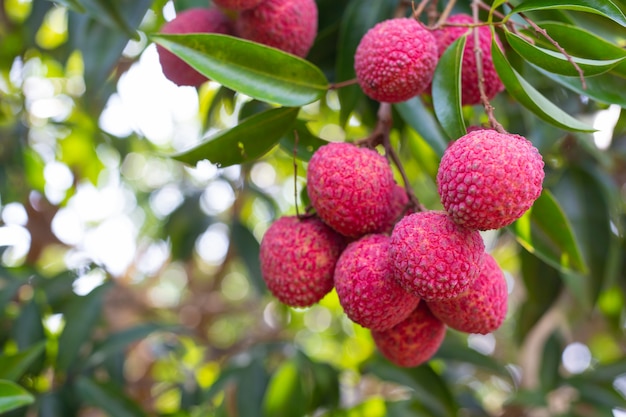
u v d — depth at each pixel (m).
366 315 0.41
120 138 0.79
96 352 0.56
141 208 1.12
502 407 0.64
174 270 1.29
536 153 0.38
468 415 0.67
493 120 0.40
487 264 0.41
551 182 0.59
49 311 0.60
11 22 0.65
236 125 0.44
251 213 0.97
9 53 0.66
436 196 0.82
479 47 0.42
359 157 0.42
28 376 0.54
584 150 0.60
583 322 0.86
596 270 0.57
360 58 0.42
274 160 0.90
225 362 0.80
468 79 0.44
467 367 0.81
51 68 0.78
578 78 0.44
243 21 0.46
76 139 0.86
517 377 0.80
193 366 0.81
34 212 0.85
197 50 0.43
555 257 0.47
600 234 0.58
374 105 0.53
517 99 0.42
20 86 0.75
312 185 0.42
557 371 0.64
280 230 0.43
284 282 0.43
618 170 0.65
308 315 1.12
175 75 0.48
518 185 0.37
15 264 0.83
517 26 0.44
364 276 0.41
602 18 0.47
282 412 0.60
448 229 0.39
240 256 0.71
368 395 0.85
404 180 0.43
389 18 0.50
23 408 0.53
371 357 0.59
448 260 0.38
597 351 1.09
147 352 0.93
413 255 0.39
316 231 0.43
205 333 0.94
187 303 0.96
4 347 0.59
